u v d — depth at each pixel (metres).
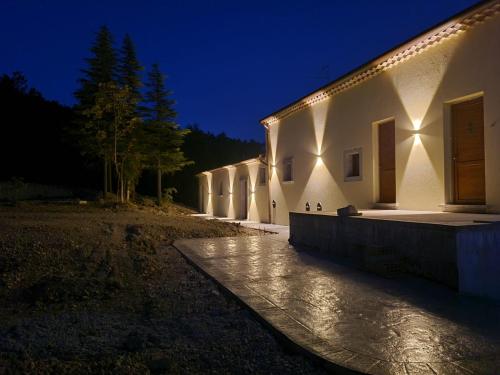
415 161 9.59
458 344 3.63
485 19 7.87
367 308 4.74
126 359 3.59
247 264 7.52
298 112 15.28
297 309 4.71
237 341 4.01
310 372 3.32
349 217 7.92
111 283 6.44
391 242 6.75
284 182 16.44
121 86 22.47
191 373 3.36
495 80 7.72
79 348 3.92
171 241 11.02
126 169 23.27
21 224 11.12
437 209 9.00
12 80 28.80
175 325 4.59
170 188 30.09
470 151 8.48
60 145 27.50
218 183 26.72
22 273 7.05
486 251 5.62
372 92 11.12
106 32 21.80
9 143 25.67
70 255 8.34
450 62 8.68
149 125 25.41
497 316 4.43
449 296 5.21
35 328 4.58
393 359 3.32
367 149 11.34
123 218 14.84
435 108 9.05
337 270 6.87
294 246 9.79
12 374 3.33
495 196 7.72
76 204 19.19
